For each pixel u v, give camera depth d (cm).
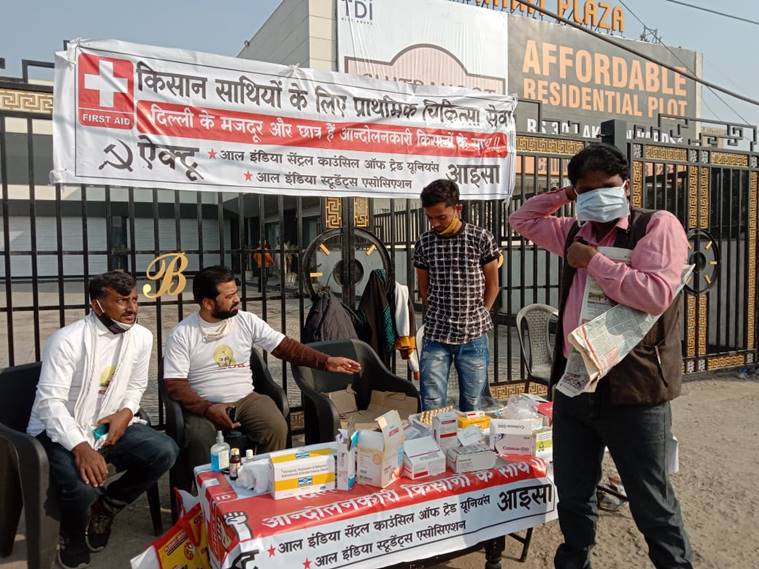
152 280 368
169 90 356
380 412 352
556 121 514
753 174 614
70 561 266
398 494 211
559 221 246
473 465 231
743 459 395
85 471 248
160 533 301
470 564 271
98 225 1667
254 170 385
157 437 282
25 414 282
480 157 468
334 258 489
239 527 187
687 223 576
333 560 196
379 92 423
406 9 1156
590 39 1355
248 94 380
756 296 627
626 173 204
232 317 322
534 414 273
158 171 357
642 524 210
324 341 363
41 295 1443
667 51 1451
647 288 187
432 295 350
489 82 1249
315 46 1095
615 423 205
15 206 1542
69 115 330
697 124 1503
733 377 633
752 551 279
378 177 427
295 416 433
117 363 280
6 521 276
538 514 241
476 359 347
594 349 188
